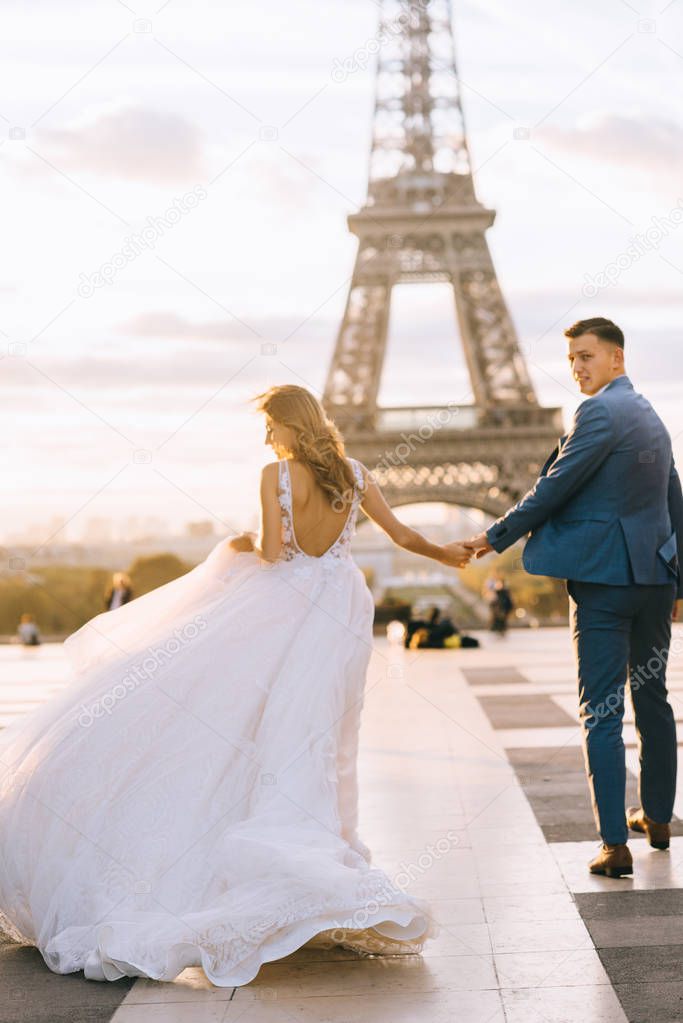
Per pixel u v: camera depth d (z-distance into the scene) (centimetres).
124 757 494
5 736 527
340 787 527
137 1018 398
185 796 489
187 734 499
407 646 2700
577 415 601
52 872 478
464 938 480
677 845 626
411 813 741
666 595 604
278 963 461
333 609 525
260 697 507
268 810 482
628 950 451
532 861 603
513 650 2559
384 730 1170
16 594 7525
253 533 557
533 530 609
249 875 459
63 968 455
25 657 2800
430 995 414
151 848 479
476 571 9762
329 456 530
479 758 953
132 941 448
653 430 600
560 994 408
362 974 442
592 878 564
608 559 584
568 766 892
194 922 448
